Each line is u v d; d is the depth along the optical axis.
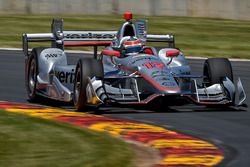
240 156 28.31
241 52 75.00
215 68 40.25
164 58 41.16
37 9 103.31
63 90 40.00
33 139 30.06
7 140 29.75
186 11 105.50
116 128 33.78
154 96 36.78
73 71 40.31
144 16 103.69
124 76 37.81
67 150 28.00
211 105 41.16
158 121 36.09
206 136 32.62
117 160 26.47
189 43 80.50
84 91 37.62
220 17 104.38
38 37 45.50
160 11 105.12
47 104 42.16
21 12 103.06
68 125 33.53
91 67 37.62
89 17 99.50
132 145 29.95
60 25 45.12
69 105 41.66
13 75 54.91
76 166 25.36
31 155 27.09
